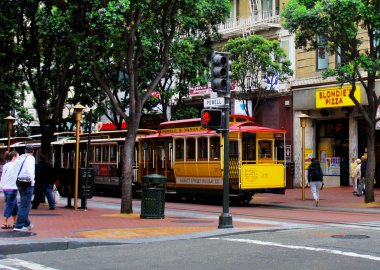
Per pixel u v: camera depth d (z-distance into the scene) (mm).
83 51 18234
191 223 14875
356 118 31000
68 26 17766
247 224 14750
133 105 17875
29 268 8727
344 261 9055
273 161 23609
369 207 21062
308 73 32750
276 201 24656
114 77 30547
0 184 13008
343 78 21969
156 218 16047
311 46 24047
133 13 17500
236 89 33344
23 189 12320
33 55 22344
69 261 9344
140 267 8734
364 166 26328
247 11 37031
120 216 16891
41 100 21438
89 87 29672
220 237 12211
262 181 22859
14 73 22797
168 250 10383
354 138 30938
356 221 16109
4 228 12766
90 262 9227
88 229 13008
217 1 29453
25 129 47500
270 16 35562
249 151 22844
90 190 19641
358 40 22016
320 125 33562
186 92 32688
